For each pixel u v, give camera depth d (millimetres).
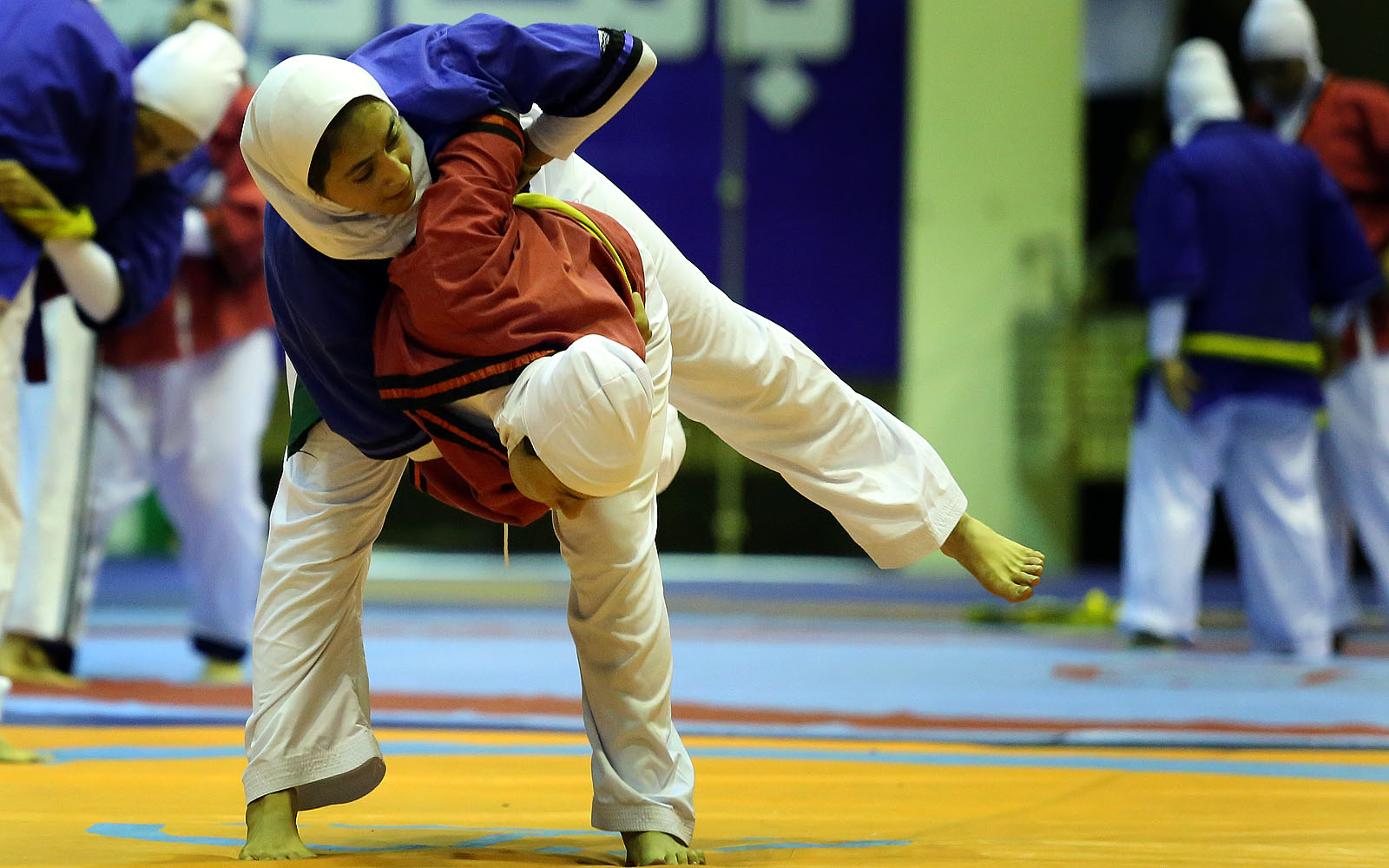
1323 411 10836
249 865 3412
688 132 20047
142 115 6016
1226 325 10383
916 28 20203
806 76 20109
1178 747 5945
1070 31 20250
